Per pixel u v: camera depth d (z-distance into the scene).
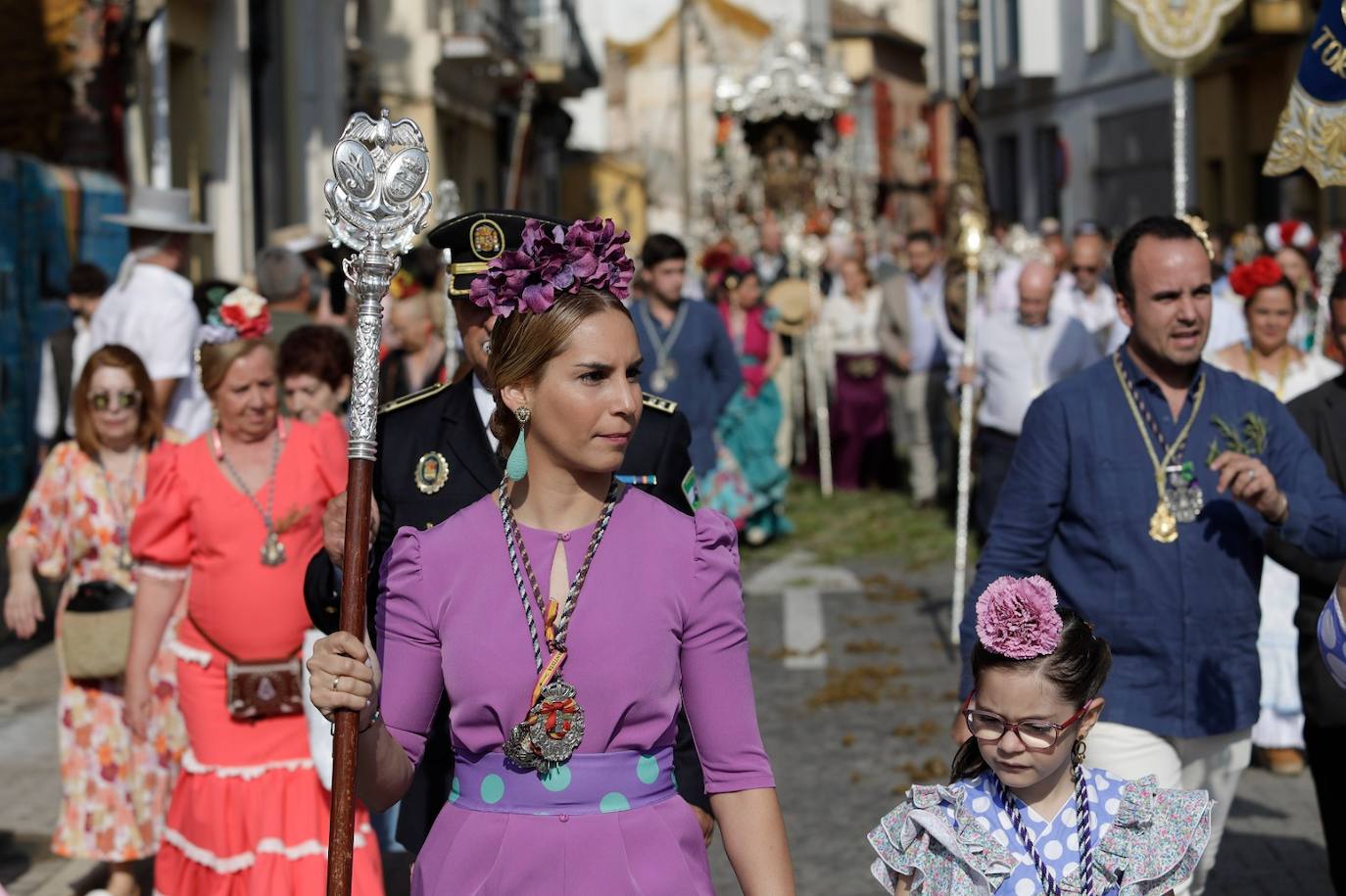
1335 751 6.04
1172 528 5.23
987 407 12.22
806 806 8.09
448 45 28.86
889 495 18.36
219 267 19.55
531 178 40.31
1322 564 5.82
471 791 3.54
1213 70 29.47
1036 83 38.09
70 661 6.81
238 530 6.02
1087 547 5.30
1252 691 5.28
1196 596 5.21
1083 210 36.50
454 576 3.52
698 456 12.08
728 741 3.55
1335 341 6.57
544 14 37.75
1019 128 39.88
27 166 15.82
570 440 3.46
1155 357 5.32
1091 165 35.94
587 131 54.25
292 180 22.55
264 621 5.98
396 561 3.56
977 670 3.89
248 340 6.09
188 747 6.12
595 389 3.45
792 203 32.06
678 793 3.80
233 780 5.97
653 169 54.03
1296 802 7.99
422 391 4.75
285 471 6.10
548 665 3.44
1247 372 8.71
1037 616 3.79
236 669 5.98
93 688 6.88
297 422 6.25
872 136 57.06
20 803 8.25
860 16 57.62
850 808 8.03
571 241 3.46
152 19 17.09
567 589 3.50
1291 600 8.34
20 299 15.66
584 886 3.43
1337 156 5.21
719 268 15.26
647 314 12.16
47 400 12.18
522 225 4.61
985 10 40.66
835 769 8.66
